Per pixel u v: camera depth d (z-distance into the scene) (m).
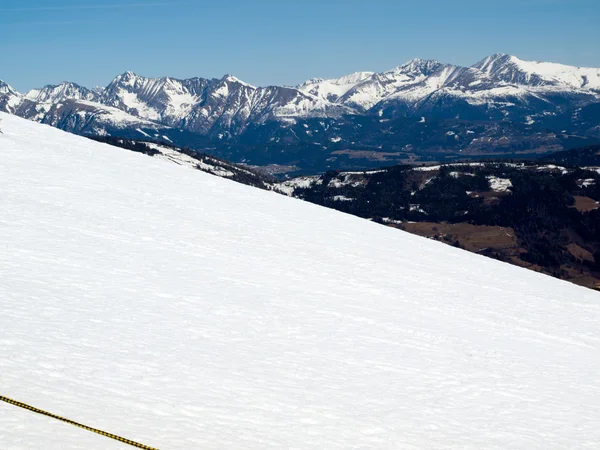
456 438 14.41
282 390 15.05
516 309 28.02
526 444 14.82
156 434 11.44
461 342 21.81
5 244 23.00
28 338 14.83
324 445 12.70
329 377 16.55
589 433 16.11
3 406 11.07
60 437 10.41
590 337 25.67
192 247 28.02
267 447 12.00
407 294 27.03
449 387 17.52
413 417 15.09
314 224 39.00
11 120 54.25
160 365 14.95
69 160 43.09
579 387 19.52
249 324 19.53
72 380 13.04
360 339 20.11
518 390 18.30
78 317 17.11
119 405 12.34
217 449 11.42
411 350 20.00
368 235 39.22
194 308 20.02
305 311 21.91
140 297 20.08
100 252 24.38
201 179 46.78
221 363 15.98
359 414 14.59
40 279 19.84
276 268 27.23
